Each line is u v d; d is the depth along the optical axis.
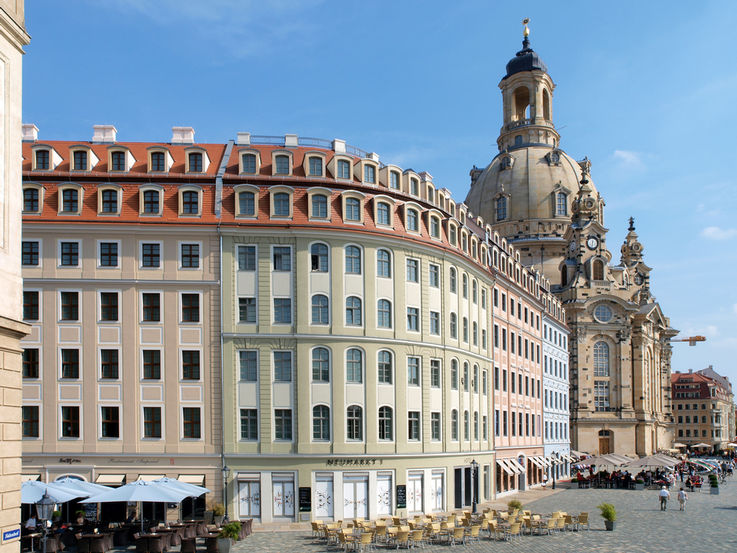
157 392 54.72
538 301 100.69
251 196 57.50
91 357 54.56
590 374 154.38
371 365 57.50
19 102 25.12
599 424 151.88
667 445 183.50
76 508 52.78
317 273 56.94
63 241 55.31
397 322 59.47
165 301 55.44
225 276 55.94
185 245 56.22
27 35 25.38
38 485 42.16
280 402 55.38
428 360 61.66
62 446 53.78
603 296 155.25
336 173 60.00
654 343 175.50
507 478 82.81
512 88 186.88
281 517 54.25
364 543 43.03
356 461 55.75
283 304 56.44
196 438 54.47
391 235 59.50
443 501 61.97
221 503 53.88
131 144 64.00
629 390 154.25
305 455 54.69
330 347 56.47
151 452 54.03
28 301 54.91
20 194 25.12
